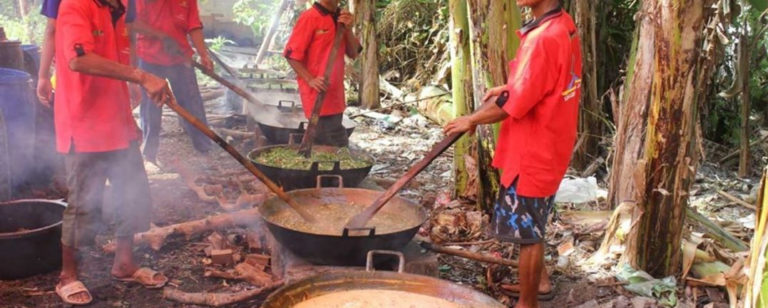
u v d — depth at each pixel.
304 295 2.71
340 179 4.19
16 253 3.67
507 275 4.02
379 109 8.69
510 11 4.42
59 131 3.39
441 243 4.45
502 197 3.38
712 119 7.22
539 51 3.05
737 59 6.32
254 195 4.88
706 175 6.39
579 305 3.76
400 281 2.84
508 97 3.12
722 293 3.89
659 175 3.90
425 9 9.84
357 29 8.64
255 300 3.56
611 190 4.87
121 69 3.18
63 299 3.51
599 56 6.87
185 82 6.02
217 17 13.41
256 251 4.16
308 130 4.78
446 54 8.83
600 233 4.59
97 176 3.45
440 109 7.86
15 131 5.02
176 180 5.56
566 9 6.32
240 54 11.98
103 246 4.15
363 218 3.40
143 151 5.90
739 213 5.43
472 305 2.77
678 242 4.02
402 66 10.08
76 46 3.12
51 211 4.10
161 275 3.76
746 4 5.83
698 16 3.66
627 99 4.63
